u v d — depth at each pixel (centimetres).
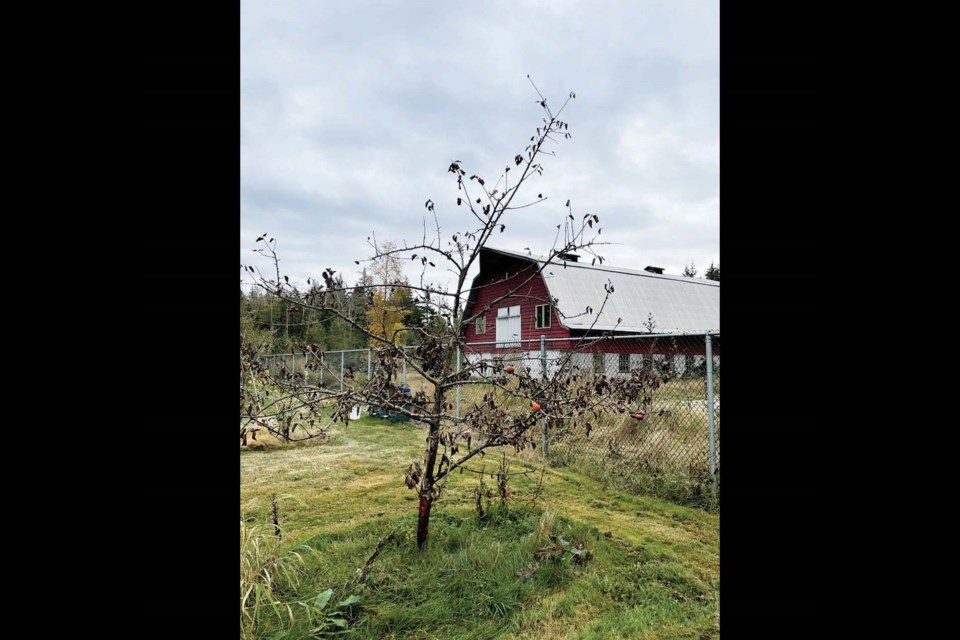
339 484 392
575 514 307
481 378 284
